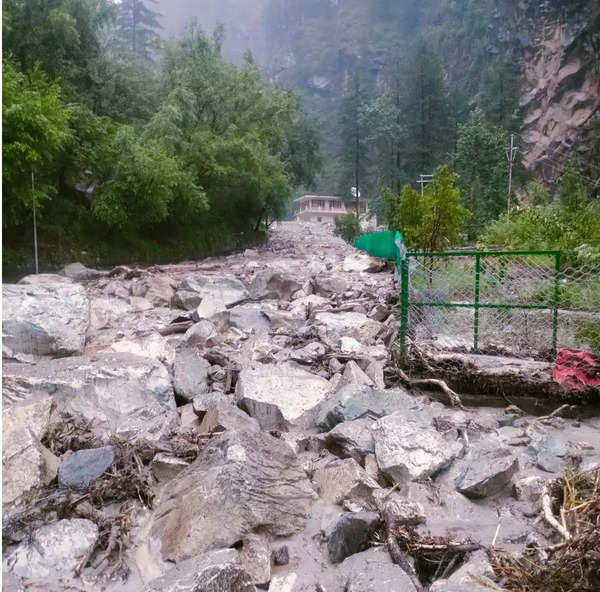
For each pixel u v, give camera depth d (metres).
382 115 56.53
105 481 4.43
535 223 18.47
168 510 4.04
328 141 87.50
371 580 3.30
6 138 17.89
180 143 28.81
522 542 3.87
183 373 6.84
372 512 3.94
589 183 38.78
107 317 10.88
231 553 3.38
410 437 5.01
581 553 3.37
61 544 3.74
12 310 7.46
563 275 8.49
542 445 5.40
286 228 58.78
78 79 26.56
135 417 5.59
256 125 33.91
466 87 64.62
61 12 23.23
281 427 5.86
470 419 6.18
